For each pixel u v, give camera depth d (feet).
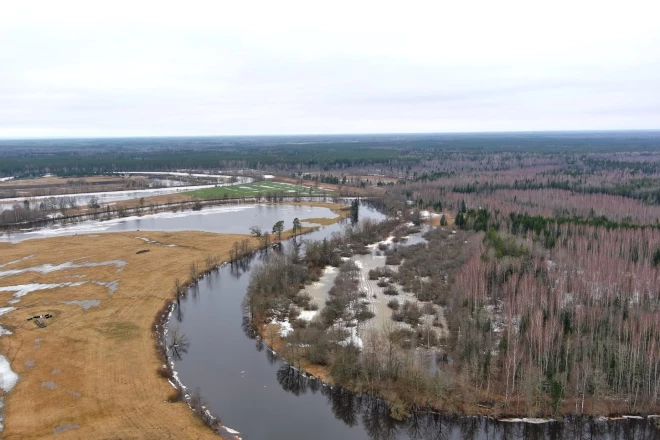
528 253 393.29
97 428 207.92
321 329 295.89
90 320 322.34
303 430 214.28
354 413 229.66
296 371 259.19
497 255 380.17
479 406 226.38
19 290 382.63
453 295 333.21
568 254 384.68
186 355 279.28
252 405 231.09
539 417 220.43
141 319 325.01
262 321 319.88
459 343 267.18
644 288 321.52
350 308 333.83
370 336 289.53
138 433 205.05
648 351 243.81
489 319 288.92
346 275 396.78
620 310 288.51
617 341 260.42
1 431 204.54
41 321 318.65
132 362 265.75
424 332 291.17
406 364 243.19
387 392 233.55
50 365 261.44
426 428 220.23
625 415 220.64
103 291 379.76
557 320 269.23
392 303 340.18
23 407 222.69
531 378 225.15
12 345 285.23
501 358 253.44
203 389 243.60
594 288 315.78
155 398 231.71
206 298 373.20
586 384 227.61
